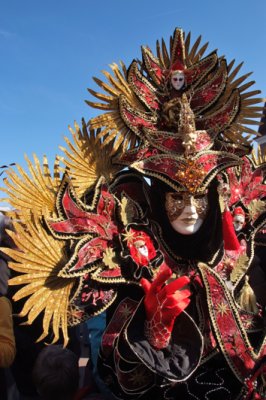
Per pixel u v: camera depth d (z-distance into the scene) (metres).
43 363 1.50
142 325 1.53
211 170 1.67
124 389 1.53
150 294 1.49
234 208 1.88
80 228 1.62
